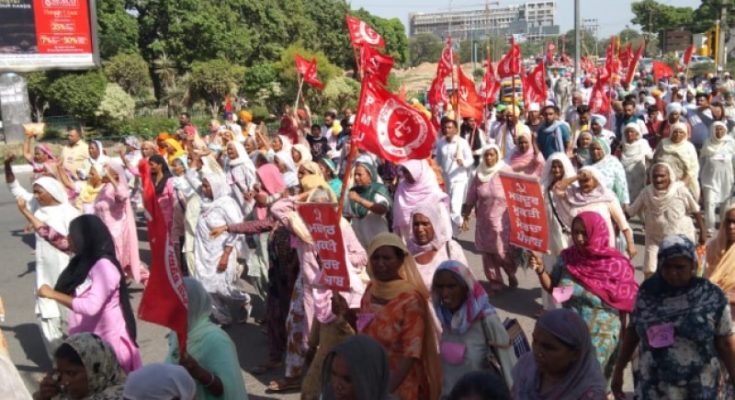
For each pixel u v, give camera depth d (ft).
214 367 12.43
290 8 158.92
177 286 11.98
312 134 48.78
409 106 16.88
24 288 32.50
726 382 14.02
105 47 125.90
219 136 50.42
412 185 23.99
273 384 20.07
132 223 27.76
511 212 18.11
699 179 37.06
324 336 16.10
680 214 23.41
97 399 11.34
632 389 19.01
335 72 125.08
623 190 27.37
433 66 255.50
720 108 42.22
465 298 13.43
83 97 101.60
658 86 88.74
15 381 10.28
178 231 31.83
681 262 12.72
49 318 21.54
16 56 94.38
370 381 9.61
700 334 12.66
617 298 15.94
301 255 18.94
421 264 18.33
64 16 97.09
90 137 100.89
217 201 24.52
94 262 15.38
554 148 38.75
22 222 48.62
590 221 16.21
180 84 123.03
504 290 28.68
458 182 36.68
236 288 25.41
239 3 146.30
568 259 16.66
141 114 118.93
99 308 15.11
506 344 13.32
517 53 42.24
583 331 10.77
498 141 48.42
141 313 12.00
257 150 41.29
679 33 191.01
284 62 120.78
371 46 16.99
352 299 17.93
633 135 35.83
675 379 12.91
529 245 17.74
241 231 21.26
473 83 43.37
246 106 121.39
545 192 24.08
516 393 11.39
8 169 27.37
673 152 32.24
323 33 171.12
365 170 23.63
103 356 11.46
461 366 13.47
